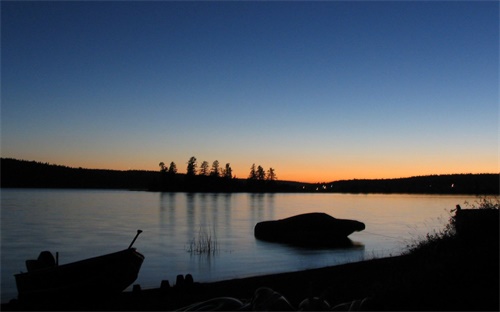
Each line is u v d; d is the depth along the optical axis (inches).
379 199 4795.8
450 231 649.0
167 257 913.5
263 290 343.0
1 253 971.3
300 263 846.5
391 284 342.3
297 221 1251.2
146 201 3742.6
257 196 5565.9
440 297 275.4
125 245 1099.9
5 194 4911.4
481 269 294.0
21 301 514.3
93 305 499.2
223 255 946.7
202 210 2591.0
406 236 1279.5
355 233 1381.6
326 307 325.1
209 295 516.7
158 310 453.7
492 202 618.2
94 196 4822.8
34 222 1742.1
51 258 554.3
